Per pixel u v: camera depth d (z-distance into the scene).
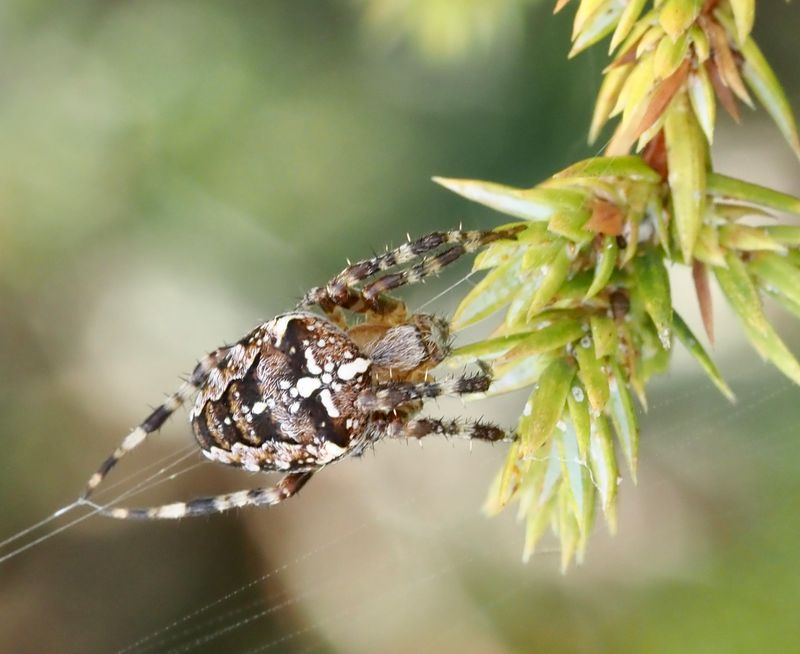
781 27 0.21
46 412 0.24
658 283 0.18
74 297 0.23
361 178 0.22
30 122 0.22
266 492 0.20
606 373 0.18
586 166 0.18
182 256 0.23
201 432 0.20
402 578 0.22
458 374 0.19
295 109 0.22
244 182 0.22
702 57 0.18
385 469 0.23
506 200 0.18
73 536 0.23
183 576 0.23
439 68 0.22
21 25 0.22
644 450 0.21
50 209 0.22
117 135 0.22
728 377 0.21
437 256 0.19
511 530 0.22
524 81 0.21
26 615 0.23
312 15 0.22
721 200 0.18
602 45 0.21
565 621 0.21
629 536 0.21
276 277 0.22
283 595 0.23
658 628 0.20
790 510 0.20
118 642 0.23
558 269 0.18
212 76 0.22
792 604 0.20
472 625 0.22
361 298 0.20
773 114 0.18
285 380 0.19
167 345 0.23
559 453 0.18
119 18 0.22
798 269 0.18
